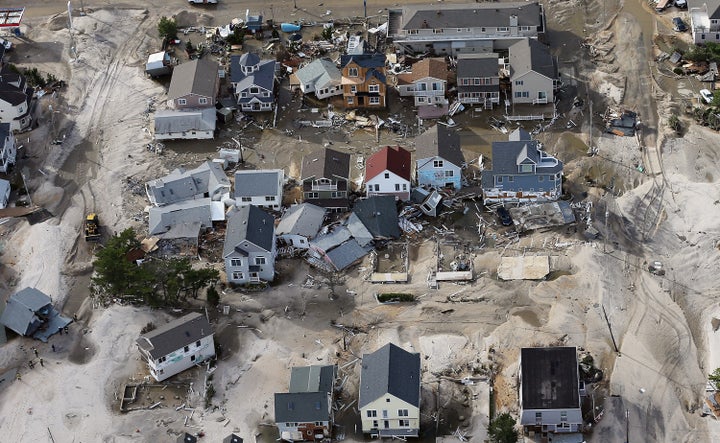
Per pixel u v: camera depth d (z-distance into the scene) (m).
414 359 140.62
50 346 153.50
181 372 148.12
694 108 191.62
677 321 150.62
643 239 165.38
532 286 157.50
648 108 193.25
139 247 166.25
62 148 192.25
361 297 158.38
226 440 135.12
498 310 154.38
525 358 136.00
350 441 137.62
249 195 172.38
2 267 167.88
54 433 140.50
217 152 189.38
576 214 170.25
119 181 183.62
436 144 175.50
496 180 171.75
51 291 162.62
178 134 191.25
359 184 179.75
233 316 156.38
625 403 138.75
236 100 199.62
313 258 165.38
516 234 167.50
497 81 192.12
